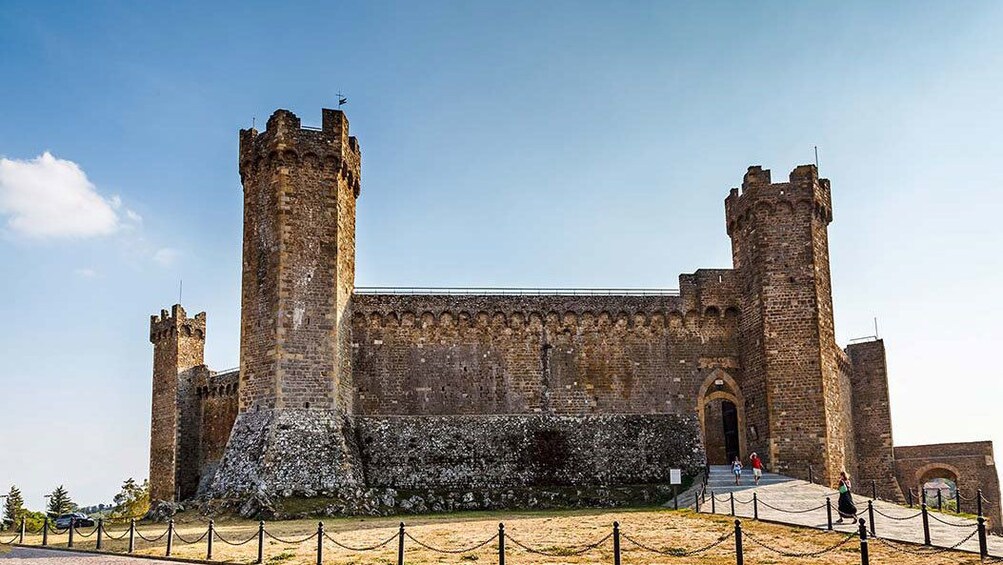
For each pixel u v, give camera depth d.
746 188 54.06
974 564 22.70
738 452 53.72
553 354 54.28
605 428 52.91
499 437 51.91
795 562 23.81
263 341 46.50
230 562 25.77
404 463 49.97
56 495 104.44
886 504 40.34
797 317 51.16
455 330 54.03
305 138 48.84
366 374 52.50
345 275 50.94
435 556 25.98
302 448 44.34
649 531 30.61
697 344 54.94
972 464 65.50
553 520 36.00
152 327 73.19
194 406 69.69
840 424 52.03
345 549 27.98
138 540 33.53
